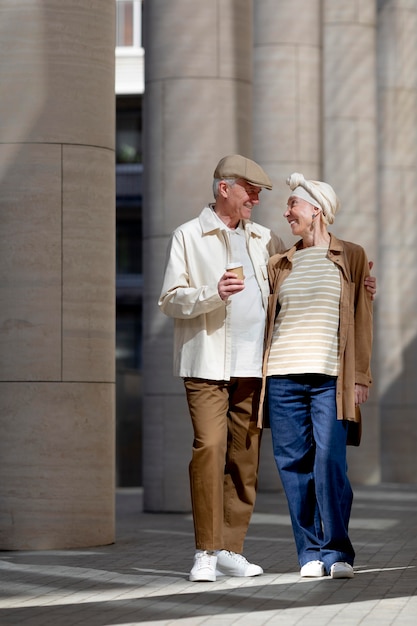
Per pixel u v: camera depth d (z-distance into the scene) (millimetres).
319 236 9086
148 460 17094
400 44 28219
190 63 16875
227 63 16938
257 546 11391
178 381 16969
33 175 11375
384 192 28266
